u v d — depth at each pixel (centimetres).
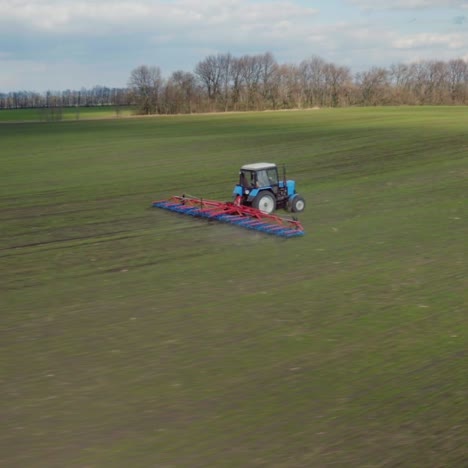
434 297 1305
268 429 789
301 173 3428
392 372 946
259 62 14075
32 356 1038
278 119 8831
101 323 1192
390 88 14125
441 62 13988
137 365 993
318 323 1166
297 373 951
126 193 2900
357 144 4809
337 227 2042
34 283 1483
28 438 781
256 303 1291
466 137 5006
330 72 14100
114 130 7450
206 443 760
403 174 3247
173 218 2283
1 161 4322
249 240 1888
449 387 890
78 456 739
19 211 2497
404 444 748
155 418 823
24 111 16038
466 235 1867
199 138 5838
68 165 4031
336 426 792
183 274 1530
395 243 1795
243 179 2239
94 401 875
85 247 1856
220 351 1043
